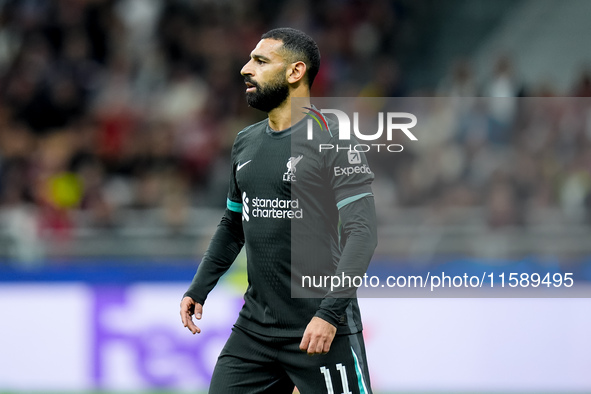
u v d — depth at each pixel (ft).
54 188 91.45
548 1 129.18
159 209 82.69
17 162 96.89
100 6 119.75
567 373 70.18
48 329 73.92
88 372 73.26
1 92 108.27
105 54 117.39
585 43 123.03
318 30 123.03
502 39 126.52
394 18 127.03
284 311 39.01
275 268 38.99
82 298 74.02
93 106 109.50
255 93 38.99
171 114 109.60
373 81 117.08
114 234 76.89
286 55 38.68
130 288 73.92
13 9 118.21
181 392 72.33
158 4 122.83
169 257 76.13
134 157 102.27
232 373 40.24
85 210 85.56
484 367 70.49
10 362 73.82
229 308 72.08
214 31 122.11
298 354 38.83
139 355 72.95
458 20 129.70
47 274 74.54
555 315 71.00
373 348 70.79
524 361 70.64
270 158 38.96
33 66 111.04
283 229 38.63
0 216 85.10
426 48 127.03
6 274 74.74
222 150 105.19
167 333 72.95
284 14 123.75
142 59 117.50
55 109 107.34
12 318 74.23
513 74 100.73
